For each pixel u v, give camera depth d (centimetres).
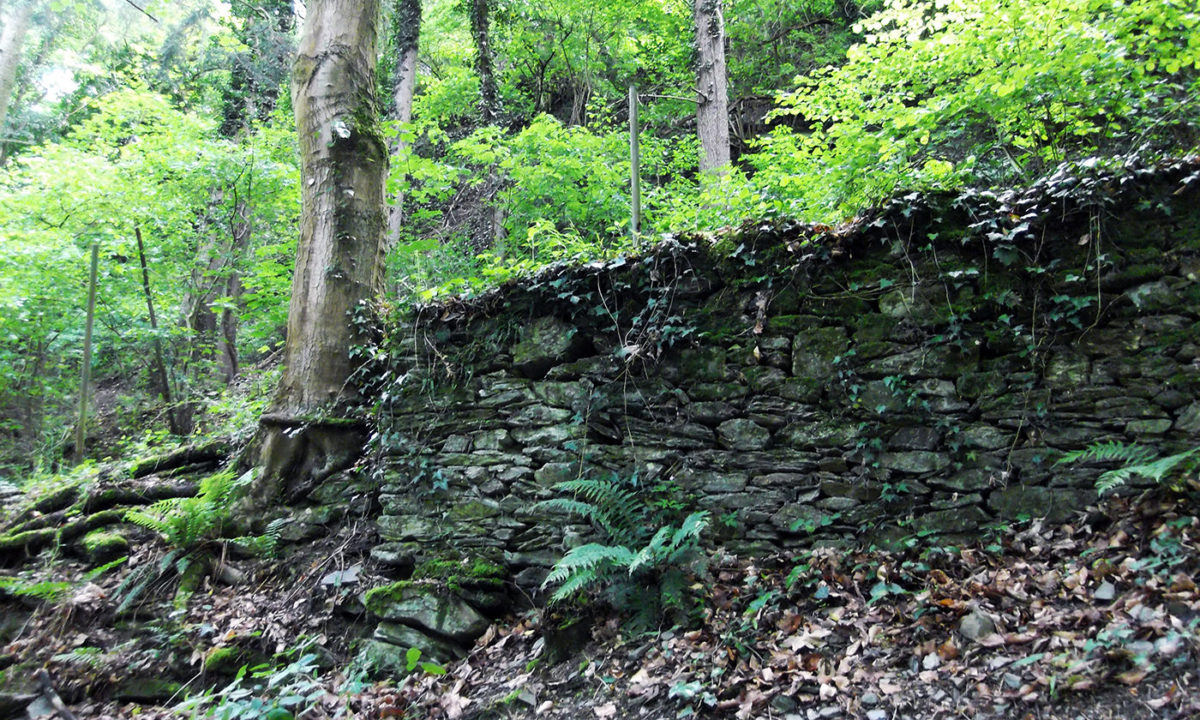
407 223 1311
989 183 598
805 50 1471
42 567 547
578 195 1000
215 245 1135
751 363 426
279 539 543
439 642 434
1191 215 354
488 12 1418
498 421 488
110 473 647
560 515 455
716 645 348
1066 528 349
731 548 413
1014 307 378
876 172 543
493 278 512
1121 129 564
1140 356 356
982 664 289
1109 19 539
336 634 467
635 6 1455
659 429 442
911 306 395
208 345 1194
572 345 472
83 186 955
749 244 431
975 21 580
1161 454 341
